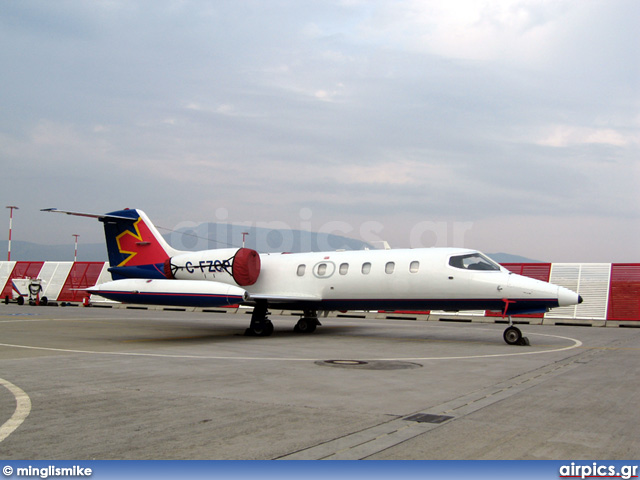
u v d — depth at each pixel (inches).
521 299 660.1
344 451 224.4
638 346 644.1
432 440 239.5
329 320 1190.9
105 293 788.6
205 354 542.6
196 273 839.7
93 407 298.5
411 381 387.2
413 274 724.0
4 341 674.2
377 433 249.8
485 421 272.4
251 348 602.9
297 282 807.1
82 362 477.7
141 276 910.4
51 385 363.9
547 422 271.3
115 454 220.1
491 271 691.4
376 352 569.0
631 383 382.9
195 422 267.3
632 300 1062.4
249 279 811.4
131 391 343.9
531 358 523.5
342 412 289.4
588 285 1121.4
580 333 849.5
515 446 232.7
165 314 1333.7
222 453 221.3
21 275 1892.2
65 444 232.2
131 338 725.9
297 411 291.1
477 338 745.6
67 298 1768.0
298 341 690.8
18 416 277.9
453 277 698.8
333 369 442.0
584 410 297.4
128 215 930.1
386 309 763.4
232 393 338.6
